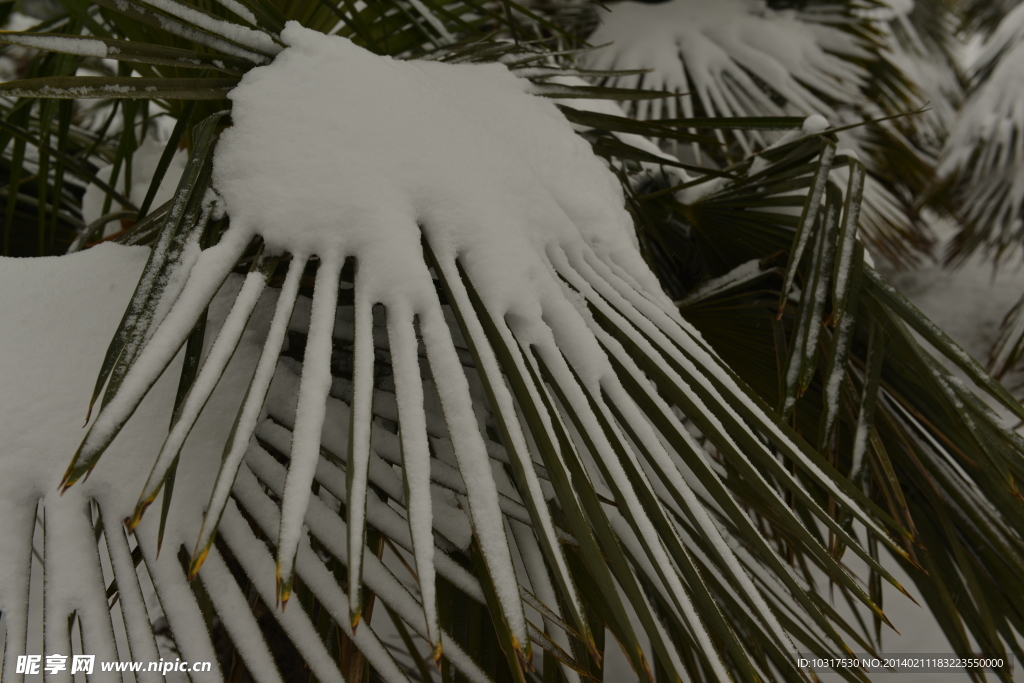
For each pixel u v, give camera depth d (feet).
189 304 3.32
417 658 5.22
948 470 4.79
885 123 12.47
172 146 4.58
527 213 3.99
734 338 6.12
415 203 3.70
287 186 3.60
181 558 3.53
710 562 4.03
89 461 3.05
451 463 3.88
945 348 4.44
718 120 5.04
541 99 4.74
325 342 3.35
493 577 3.20
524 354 3.63
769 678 4.03
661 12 12.44
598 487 4.02
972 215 15.17
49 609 3.31
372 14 5.57
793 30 12.25
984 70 15.25
